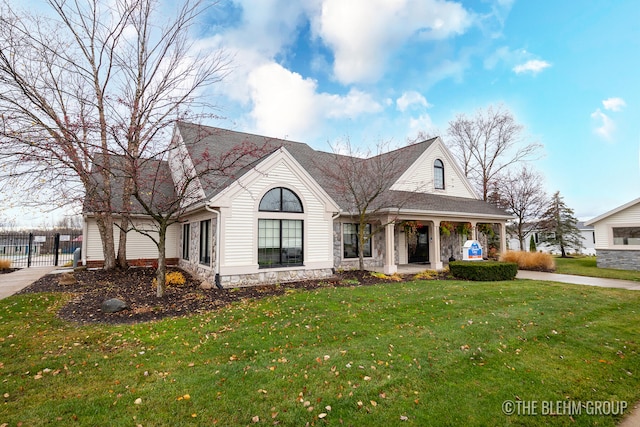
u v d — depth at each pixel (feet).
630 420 11.83
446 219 52.75
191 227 45.70
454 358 16.37
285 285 35.01
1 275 42.93
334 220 48.21
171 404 11.97
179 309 25.39
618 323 22.67
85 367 14.96
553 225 88.38
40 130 28.40
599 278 44.70
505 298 29.17
